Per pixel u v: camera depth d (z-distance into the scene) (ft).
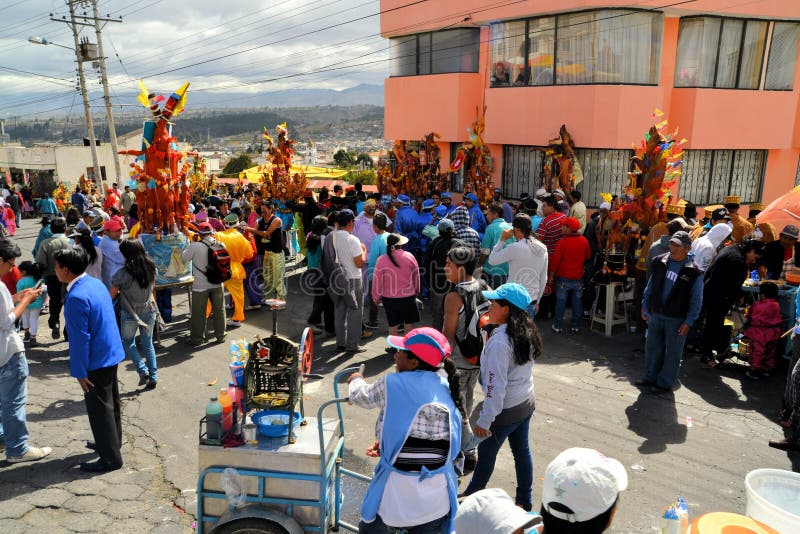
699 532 7.13
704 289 23.38
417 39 53.31
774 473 9.21
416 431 10.15
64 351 26.13
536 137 43.21
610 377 22.79
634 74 39.99
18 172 159.43
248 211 45.01
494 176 48.16
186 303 33.94
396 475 10.17
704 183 43.60
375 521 10.59
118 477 16.07
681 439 17.99
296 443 11.93
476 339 15.49
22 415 16.61
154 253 28.12
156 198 28.02
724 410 19.97
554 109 41.55
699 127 41.39
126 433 18.56
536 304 23.71
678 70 41.81
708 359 23.81
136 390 21.77
